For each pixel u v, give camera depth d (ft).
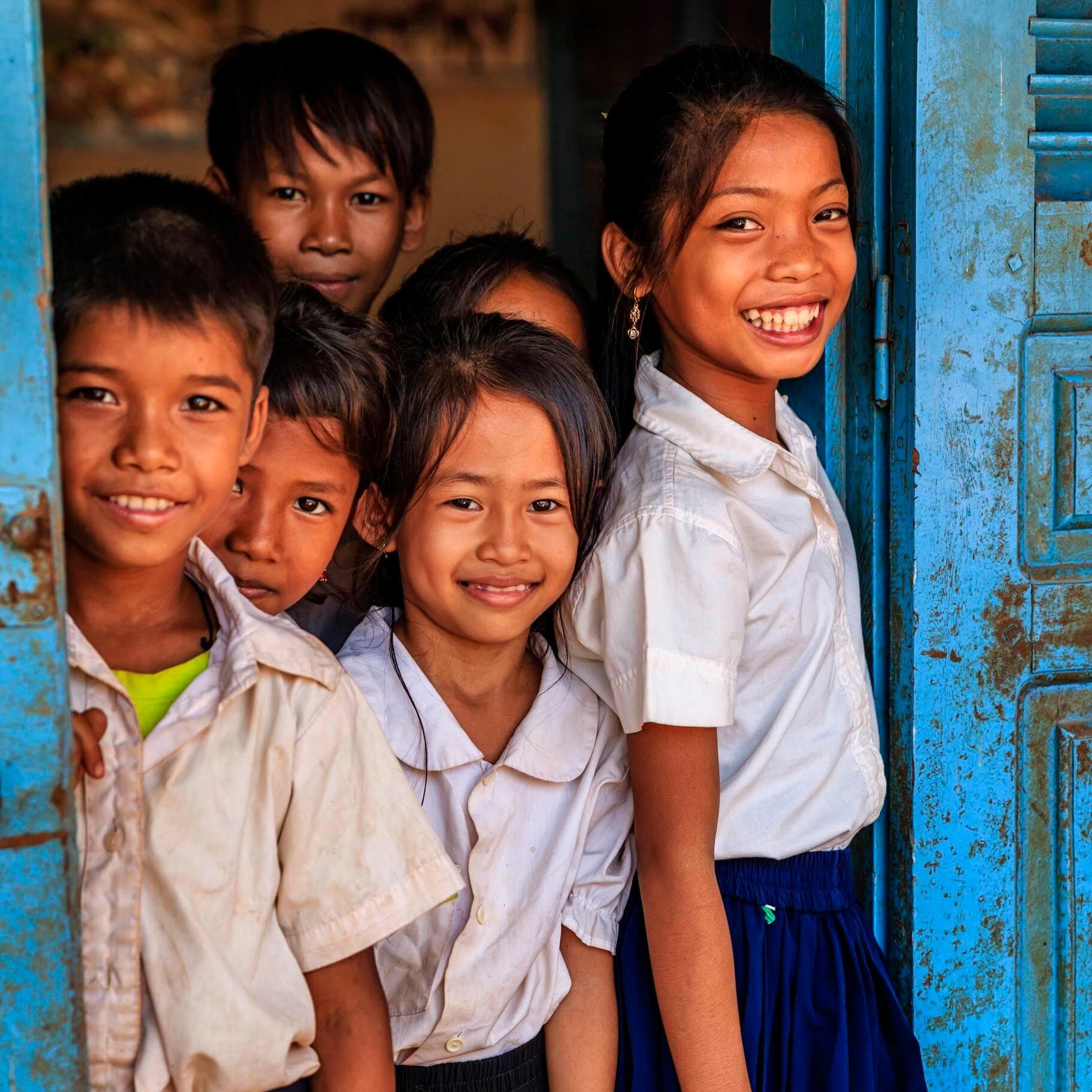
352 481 4.85
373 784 4.06
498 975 4.72
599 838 5.21
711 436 5.09
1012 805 5.62
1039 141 5.34
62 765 3.18
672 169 5.01
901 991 5.63
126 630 3.88
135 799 3.60
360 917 3.99
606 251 5.51
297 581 4.86
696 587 4.78
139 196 3.56
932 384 5.35
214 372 3.50
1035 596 5.56
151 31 16.46
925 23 5.16
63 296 3.38
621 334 5.64
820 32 5.53
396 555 5.31
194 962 3.62
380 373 4.78
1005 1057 5.72
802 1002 5.09
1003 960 5.67
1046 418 5.50
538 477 4.76
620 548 4.93
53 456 3.11
